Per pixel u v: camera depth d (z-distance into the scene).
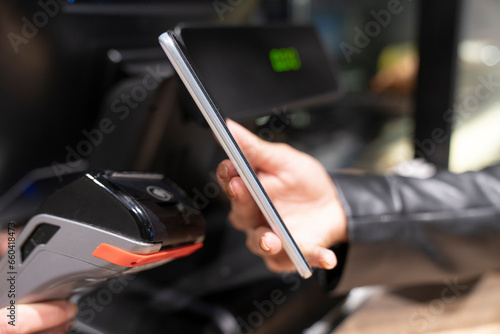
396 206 0.70
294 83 0.72
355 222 0.67
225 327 0.68
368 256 0.68
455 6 1.16
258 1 0.93
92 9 0.72
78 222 0.44
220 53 0.62
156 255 0.45
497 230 0.72
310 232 0.63
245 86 0.64
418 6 1.26
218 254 0.85
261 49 0.68
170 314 0.70
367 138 1.45
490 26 1.16
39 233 0.46
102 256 0.44
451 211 0.71
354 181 0.71
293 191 0.64
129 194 0.45
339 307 0.80
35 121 0.70
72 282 0.47
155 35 0.81
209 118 0.43
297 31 0.76
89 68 0.74
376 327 0.74
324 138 1.43
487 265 0.73
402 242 0.69
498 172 0.78
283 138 0.88
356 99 1.55
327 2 1.47
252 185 0.46
